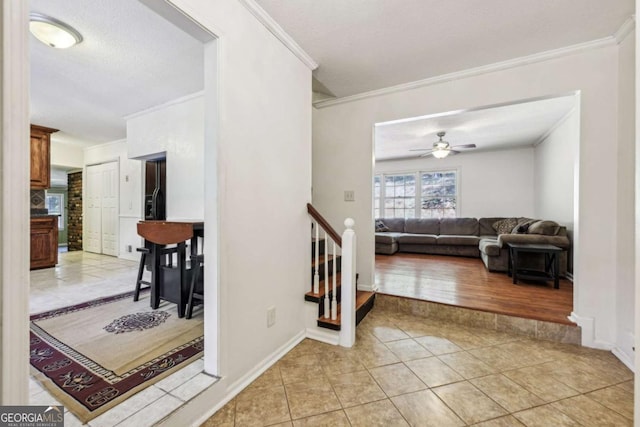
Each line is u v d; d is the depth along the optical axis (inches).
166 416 49.6
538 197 219.3
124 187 206.2
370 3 68.2
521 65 94.1
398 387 66.0
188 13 52.9
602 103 84.0
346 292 85.9
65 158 227.8
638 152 28.6
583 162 86.4
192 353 72.3
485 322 100.0
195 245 116.0
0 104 28.1
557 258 128.3
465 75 102.2
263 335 74.2
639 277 28.6
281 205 82.4
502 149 243.3
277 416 56.6
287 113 85.0
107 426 47.1
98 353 72.7
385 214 299.0
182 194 135.1
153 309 106.0
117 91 122.5
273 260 78.6
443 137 201.8
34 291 128.6
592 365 75.9
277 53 80.0
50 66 99.8
